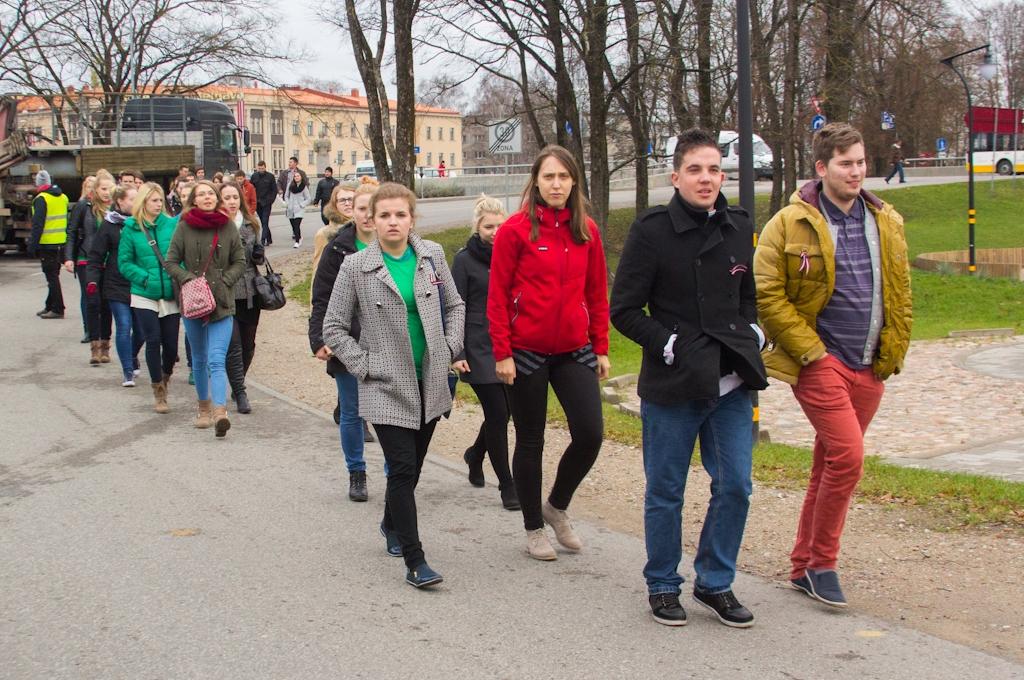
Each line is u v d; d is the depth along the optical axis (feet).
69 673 13.30
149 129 95.35
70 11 119.96
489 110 93.86
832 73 82.07
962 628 14.82
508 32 67.05
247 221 30.37
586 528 20.07
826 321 15.49
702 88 69.31
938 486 21.13
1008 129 131.34
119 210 34.53
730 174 151.64
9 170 76.79
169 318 30.35
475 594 16.35
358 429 21.62
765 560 17.98
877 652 14.02
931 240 98.94
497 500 22.07
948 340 51.37
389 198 16.90
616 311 14.92
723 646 14.26
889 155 156.56
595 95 66.85
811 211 15.29
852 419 15.23
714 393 14.33
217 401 26.86
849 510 20.20
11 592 16.15
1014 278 77.05
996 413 32.12
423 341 17.04
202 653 13.94
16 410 30.68
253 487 22.65
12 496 21.67
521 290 17.06
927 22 80.38
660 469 15.03
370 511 20.99
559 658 13.87
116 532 19.29
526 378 17.26
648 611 15.64
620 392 35.63
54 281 50.06
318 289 20.58
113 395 33.19
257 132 269.85
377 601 15.99
